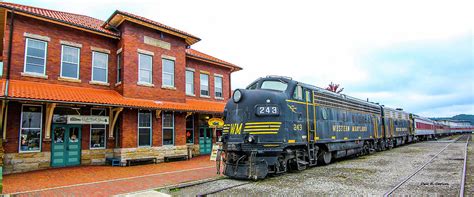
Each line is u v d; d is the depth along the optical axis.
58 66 13.84
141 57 15.83
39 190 8.72
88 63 14.90
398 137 25.38
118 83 15.35
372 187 8.52
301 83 12.31
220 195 7.84
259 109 10.30
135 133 14.74
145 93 15.62
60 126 13.61
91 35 15.11
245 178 9.98
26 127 12.61
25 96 10.84
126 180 10.21
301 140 11.37
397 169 11.73
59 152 13.48
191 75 20.09
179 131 16.80
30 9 14.10
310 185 8.89
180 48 17.86
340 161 14.98
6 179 10.55
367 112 18.78
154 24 15.95
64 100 11.62
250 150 10.02
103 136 14.92
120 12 14.49
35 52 13.22
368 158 16.05
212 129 20.95
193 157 18.16
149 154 15.11
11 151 12.04
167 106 15.52
